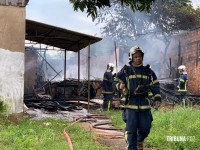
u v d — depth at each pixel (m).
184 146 6.75
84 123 11.61
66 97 21.44
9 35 10.89
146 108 6.03
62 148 6.53
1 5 10.87
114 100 16.52
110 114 14.10
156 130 8.55
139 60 6.11
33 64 25.72
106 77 16.06
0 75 10.74
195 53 24.22
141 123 6.01
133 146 5.99
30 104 16.00
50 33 16.41
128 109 6.04
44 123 10.30
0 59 10.78
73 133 8.82
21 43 10.98
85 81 21.89
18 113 10.83
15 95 10.84
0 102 10.63
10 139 7.29
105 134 8.95
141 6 4.89
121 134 9.19
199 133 7.71
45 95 22.97
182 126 8.77
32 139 7.21
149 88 6.09
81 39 16.55
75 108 15.82
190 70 24.86
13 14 10.95
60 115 13.11
